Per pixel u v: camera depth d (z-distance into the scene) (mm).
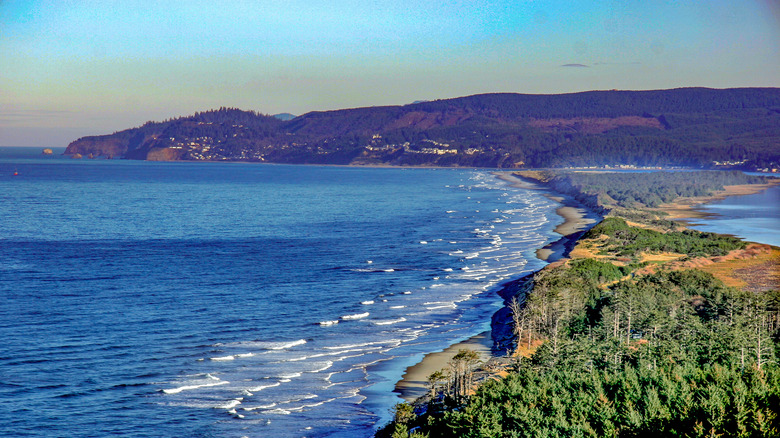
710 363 70062
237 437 60312
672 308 86750
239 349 83250
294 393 70125
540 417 53062
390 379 74188
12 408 65312
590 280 109500
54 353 80438
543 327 86062
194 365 77438
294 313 99625
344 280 122000
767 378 59469
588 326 85750
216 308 102000
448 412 58719
